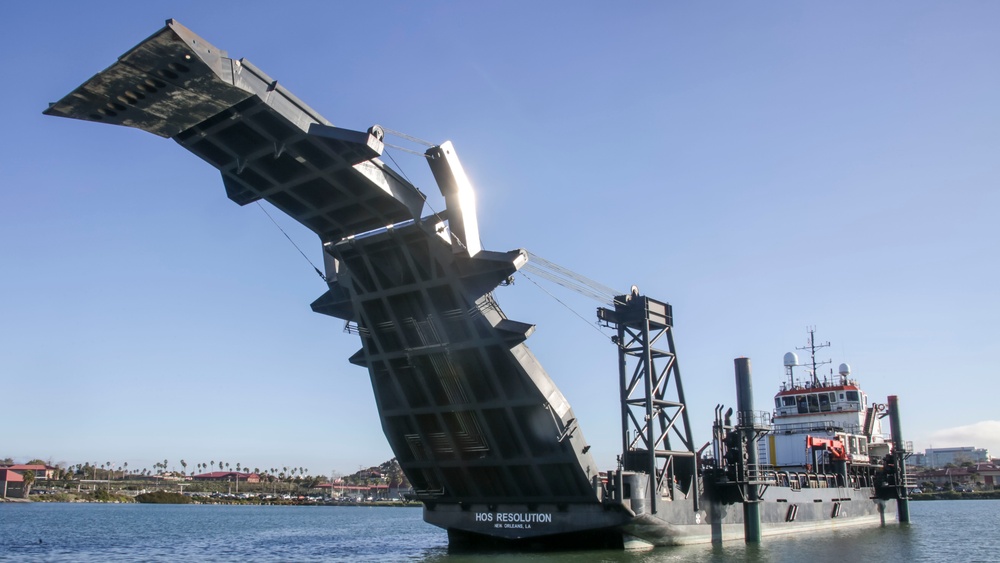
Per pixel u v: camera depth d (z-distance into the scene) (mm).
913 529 56406
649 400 34844
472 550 36750
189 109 21250
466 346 29328
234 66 20234
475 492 35062
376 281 29281
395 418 33812
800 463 56156
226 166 25625
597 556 32656
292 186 26359
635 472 33438
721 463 39844
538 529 33750
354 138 22812
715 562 31422
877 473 60344
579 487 32031
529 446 31328
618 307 36562
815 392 59969
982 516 83688
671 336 37469
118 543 48500
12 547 44625
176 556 38875
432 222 27078
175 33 17984
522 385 29500
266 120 22500
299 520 91000
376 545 45531
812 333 62625
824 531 49875
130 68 19250
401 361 31500
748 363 40094
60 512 107500
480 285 28172
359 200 26922
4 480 159625
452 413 31984
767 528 43062
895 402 60875
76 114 21031
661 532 34719
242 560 36156
